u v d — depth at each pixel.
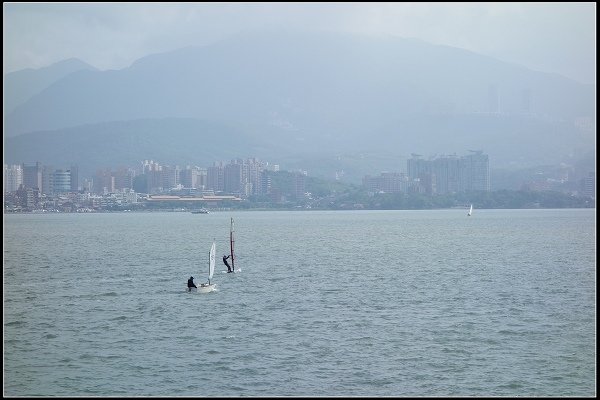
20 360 103.62
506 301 146.38
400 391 90.69
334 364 100.75
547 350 106.62
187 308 140.00
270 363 101.44
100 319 130.12
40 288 169.12
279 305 142.75
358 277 186.88
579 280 178.25
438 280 180.00
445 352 105.94
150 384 93.62
